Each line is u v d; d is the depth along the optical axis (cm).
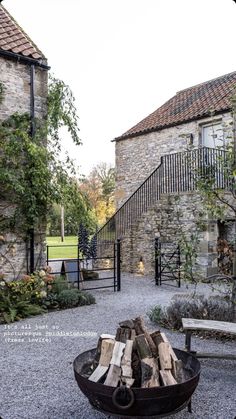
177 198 904
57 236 2825
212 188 589
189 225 1009
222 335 520
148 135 1376
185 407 299
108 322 605
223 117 1113
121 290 908
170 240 1073
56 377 380
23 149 749
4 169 714
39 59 791
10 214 744
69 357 441
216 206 587
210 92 1356
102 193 3023
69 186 803
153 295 844
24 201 748
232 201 900
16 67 764
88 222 878
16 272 746
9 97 752
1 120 740
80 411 308
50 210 808
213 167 575
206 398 333
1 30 822
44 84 809
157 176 1188
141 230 1209
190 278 604
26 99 777
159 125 1306
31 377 380
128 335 296
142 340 281
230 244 594
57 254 1830
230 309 552
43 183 746
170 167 1144
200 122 1180
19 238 754
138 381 276
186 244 588
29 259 764
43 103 805
